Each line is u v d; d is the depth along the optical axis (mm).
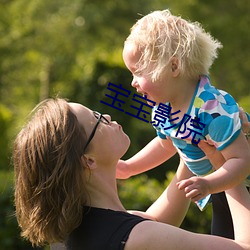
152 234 5504
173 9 32375
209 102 6059
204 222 13555
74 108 5969
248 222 5832
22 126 6184
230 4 33531
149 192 14289
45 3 32281
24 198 5832
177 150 6566
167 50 6211
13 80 35688
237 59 33906
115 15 32469
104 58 29750
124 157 24078
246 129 6102
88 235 5660
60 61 33656
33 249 13047
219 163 6113
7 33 33656
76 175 5691
